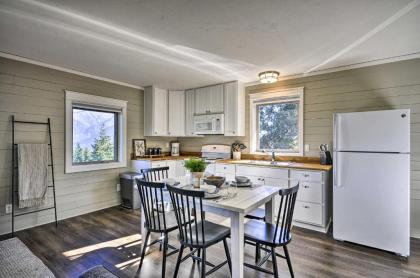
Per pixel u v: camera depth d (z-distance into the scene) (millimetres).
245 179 2514
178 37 2537
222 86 4457
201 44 2713
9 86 3053
